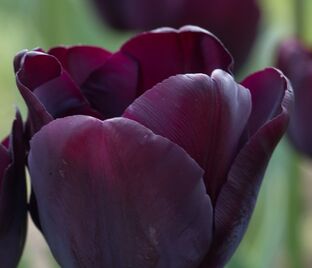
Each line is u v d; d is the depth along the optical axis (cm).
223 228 36
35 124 36
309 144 54
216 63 38
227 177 36
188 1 57
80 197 35
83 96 38
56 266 58
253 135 36
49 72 37
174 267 36
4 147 37
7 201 37
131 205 35
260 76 38
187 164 35
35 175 36
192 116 35
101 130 34
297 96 53
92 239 36
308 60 54
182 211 35
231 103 36
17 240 38
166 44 39
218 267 37
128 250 36
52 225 36
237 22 57
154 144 34
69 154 35
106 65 39
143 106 35
